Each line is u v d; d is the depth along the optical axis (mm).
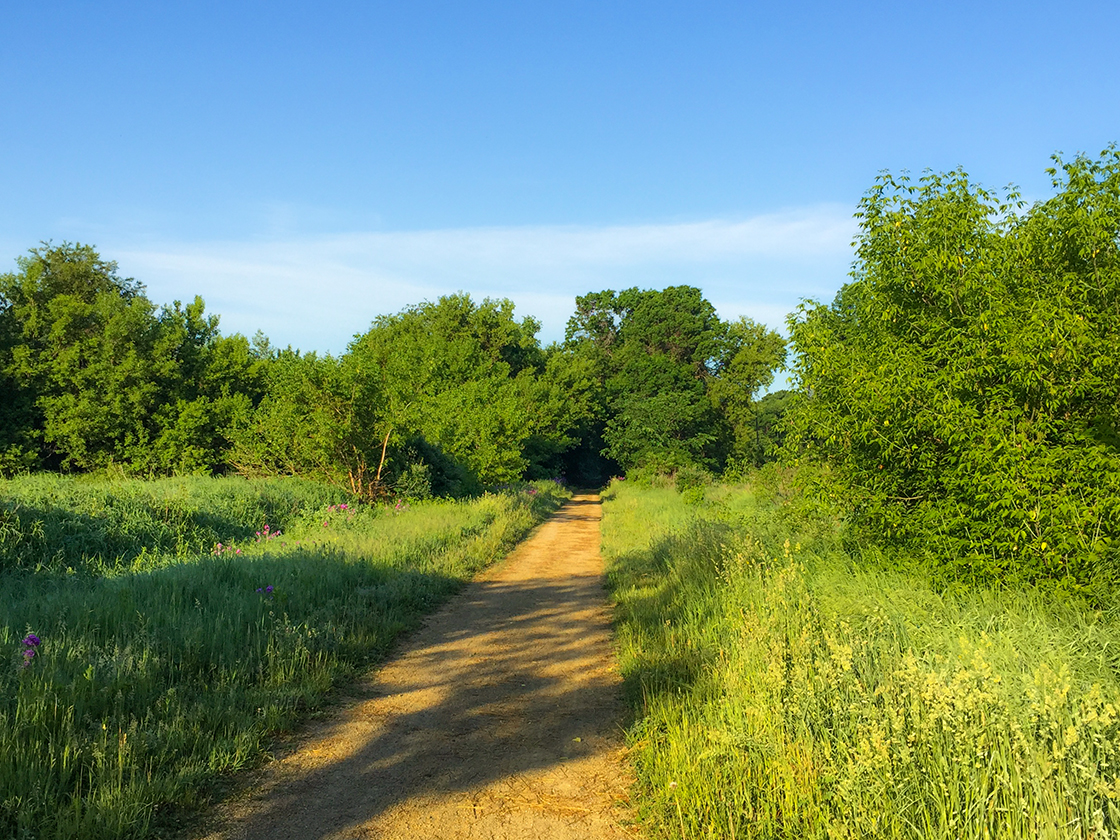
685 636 8078
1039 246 8320
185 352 36844
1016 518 7293
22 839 3766
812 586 8086
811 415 9859
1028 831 3346
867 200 9414
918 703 4148
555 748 5648
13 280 35250
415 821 4410
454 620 10180
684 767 4727
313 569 10719
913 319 8930
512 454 37594
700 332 63969
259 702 6102
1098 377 7305
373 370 24125
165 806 4422
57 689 5398
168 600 8344
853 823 3607
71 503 13445
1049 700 3809
